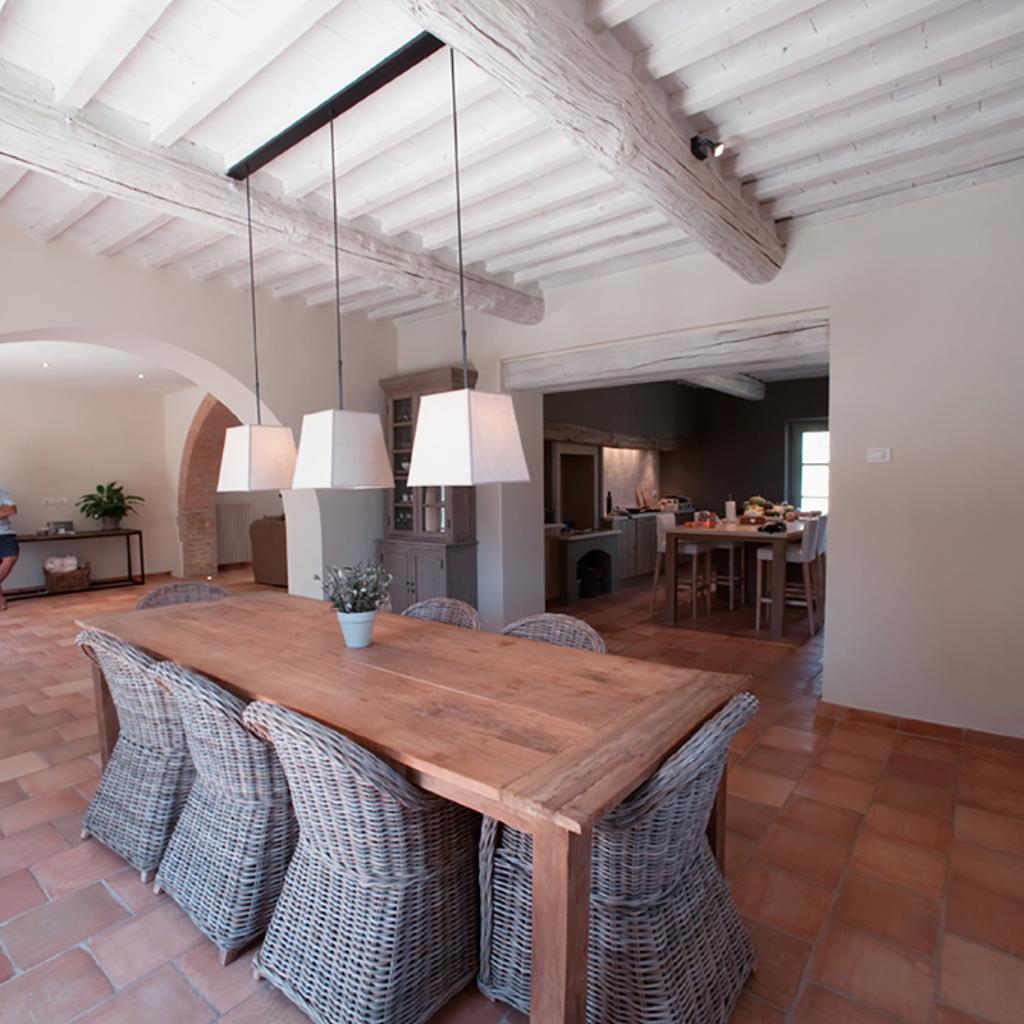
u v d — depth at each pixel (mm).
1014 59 2094
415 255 3561
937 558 3125
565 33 1715
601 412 7734
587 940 1231
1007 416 2932
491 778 1249
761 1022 1546
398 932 1486
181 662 2037
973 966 1714
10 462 7461
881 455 3236
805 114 2283
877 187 2963
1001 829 2357
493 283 4082
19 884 2072
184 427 8320
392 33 1911
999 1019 1550
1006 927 1855
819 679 4055
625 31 1924
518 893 1604
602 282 4238
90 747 3137
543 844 1190
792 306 3480
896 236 3160
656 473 9805
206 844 1869
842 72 2148
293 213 2953
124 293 3648
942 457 3088
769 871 2121
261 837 1782
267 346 4387
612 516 7875
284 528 7793
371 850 1478
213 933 1769
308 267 3859
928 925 1868
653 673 1906
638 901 1444
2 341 3473
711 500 9656
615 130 1964
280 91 2217
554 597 6688
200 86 2123
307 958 1577
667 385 9078
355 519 4965
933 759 2922
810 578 5266
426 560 4801
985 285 2951
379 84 2094
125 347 3900
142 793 2137
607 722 1531
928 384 3107
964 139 2590
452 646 2207
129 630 2465
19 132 2107
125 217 3170
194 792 1976
